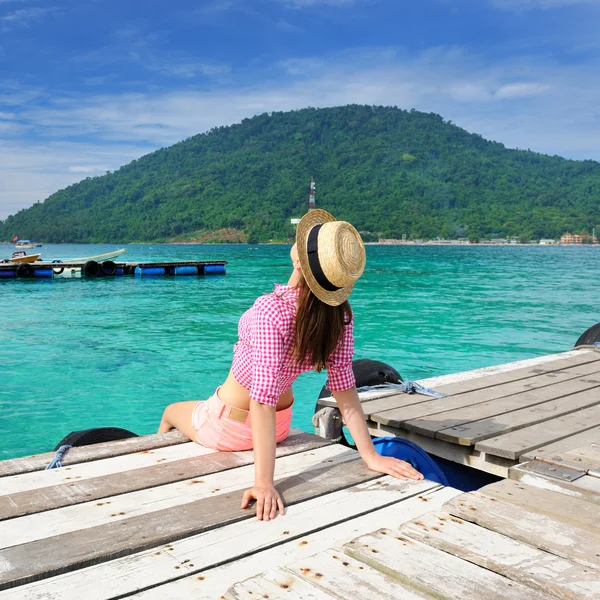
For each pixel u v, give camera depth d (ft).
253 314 7.76
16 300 64.39
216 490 7.89
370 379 15.56
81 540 6.42
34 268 98.53
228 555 6.23
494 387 15.16
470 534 6.55
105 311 54.39
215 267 119.44
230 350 34.78
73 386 26.09
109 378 27.61
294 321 7.65
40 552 6.14
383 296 70.85
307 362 8.09
